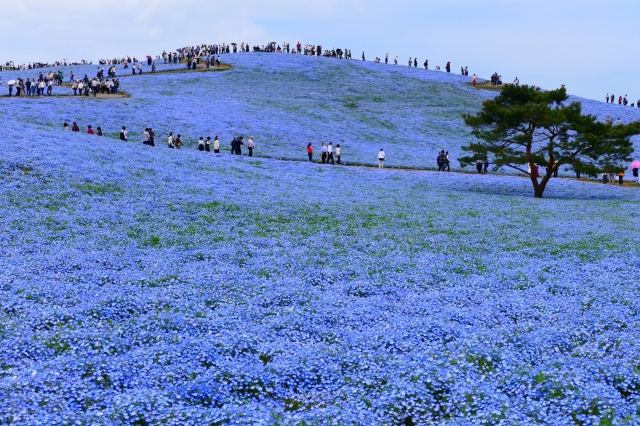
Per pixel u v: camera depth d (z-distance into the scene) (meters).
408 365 11.05
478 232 29.38
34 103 67.94
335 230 28.58
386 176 53.03
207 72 101.88
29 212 26.42
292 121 76.31
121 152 42.69
